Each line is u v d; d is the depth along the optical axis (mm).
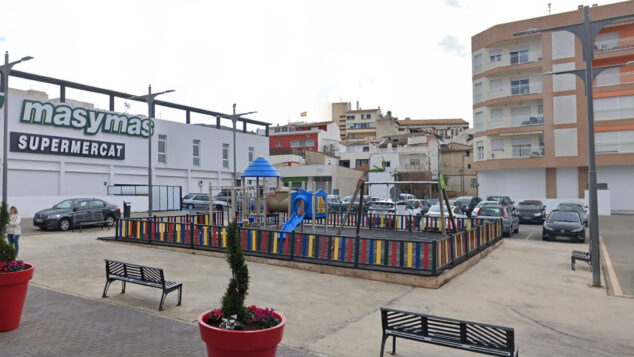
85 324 6742
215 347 3959
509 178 41281
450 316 7723
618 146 37594
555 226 18938
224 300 4289
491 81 42812
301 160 58500
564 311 8203
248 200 20938
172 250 13906
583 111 38375
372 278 10344
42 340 5980
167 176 36094
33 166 27125
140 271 8055
